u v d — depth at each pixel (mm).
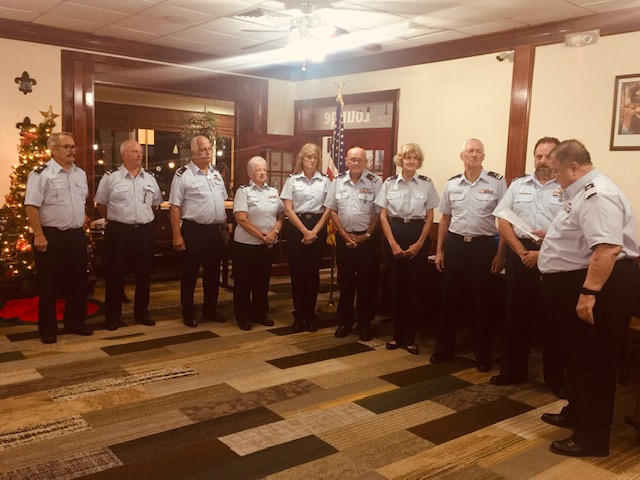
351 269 4398
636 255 2553
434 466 2525
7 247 5082
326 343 4312
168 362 3785
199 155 4531
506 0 4441
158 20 5328
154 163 11898
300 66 7355
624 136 4641
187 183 4508
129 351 3986
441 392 3404
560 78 5016
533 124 5223
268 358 3930
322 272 7406
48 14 5254
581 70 4879
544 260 2691
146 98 11461
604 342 2525
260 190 4582
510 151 5387
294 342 4312
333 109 7242
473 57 5664
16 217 5113
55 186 3990
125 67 6223
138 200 4453
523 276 3414
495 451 2680
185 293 4629
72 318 4332
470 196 3711
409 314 4133
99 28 5691
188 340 4281
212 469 2441
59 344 4094
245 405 3131
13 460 2473
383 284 5117
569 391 2914
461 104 5797
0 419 2875
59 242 4078
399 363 3916
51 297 4105
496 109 5516
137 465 2457
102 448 2602
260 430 2830
